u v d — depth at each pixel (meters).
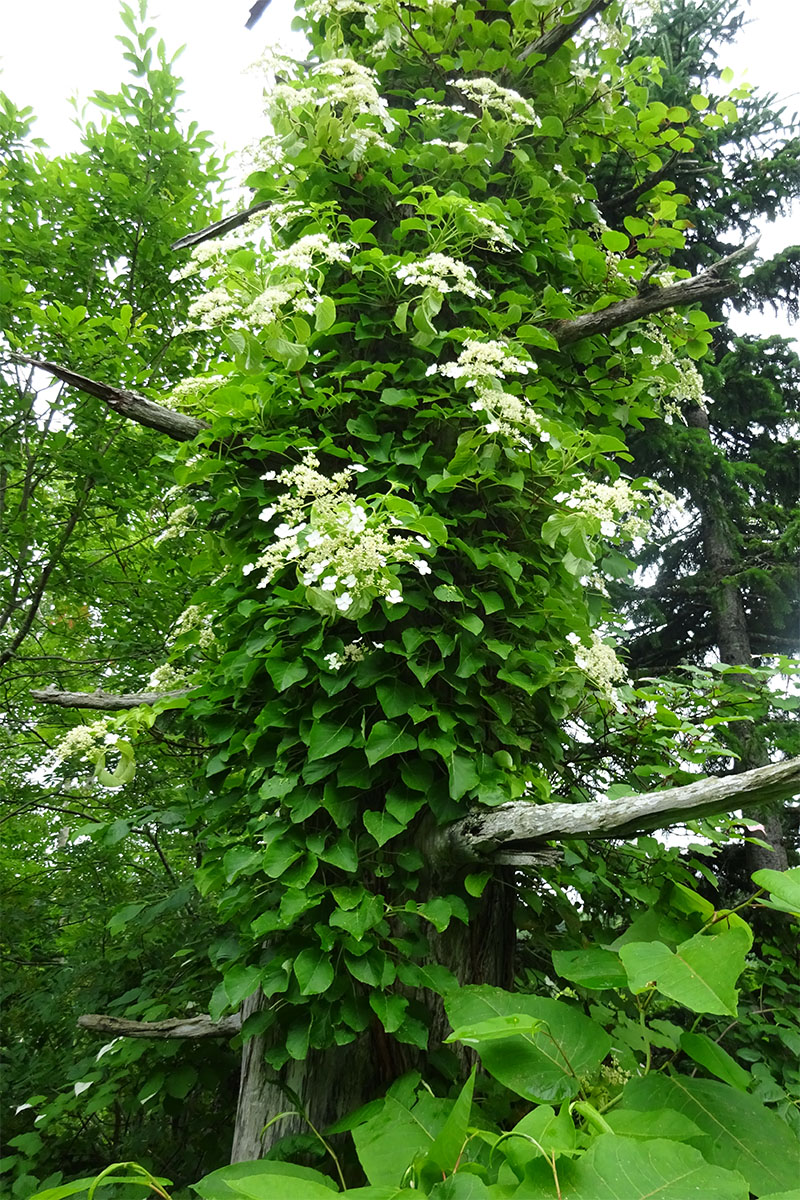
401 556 1.72
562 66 2.70
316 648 1.90
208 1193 1.27
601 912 2.62
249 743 1.97
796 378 7.10
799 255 6.57
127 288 5.08
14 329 4.27
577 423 2.67
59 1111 2.88
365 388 2.17
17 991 4.39
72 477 4.85
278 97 2.32
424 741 1.82
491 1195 0.97
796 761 1.32
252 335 2.03
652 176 2.95
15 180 4.79
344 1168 1.70
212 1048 2.77
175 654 2.63
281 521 2.17
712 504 6.35
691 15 6.71
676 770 2.27
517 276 2.52
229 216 2.76
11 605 4.92
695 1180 0.91
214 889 2.11
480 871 1.88
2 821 4.65
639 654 6.77
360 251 2.29
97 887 4.48
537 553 2.22
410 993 1.83
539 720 2.18
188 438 2.36
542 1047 1.33
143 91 4.95
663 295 2.41
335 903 1.79
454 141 2.51
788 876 1.25
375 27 2.63
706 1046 1.30
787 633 6.74
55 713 5.01
